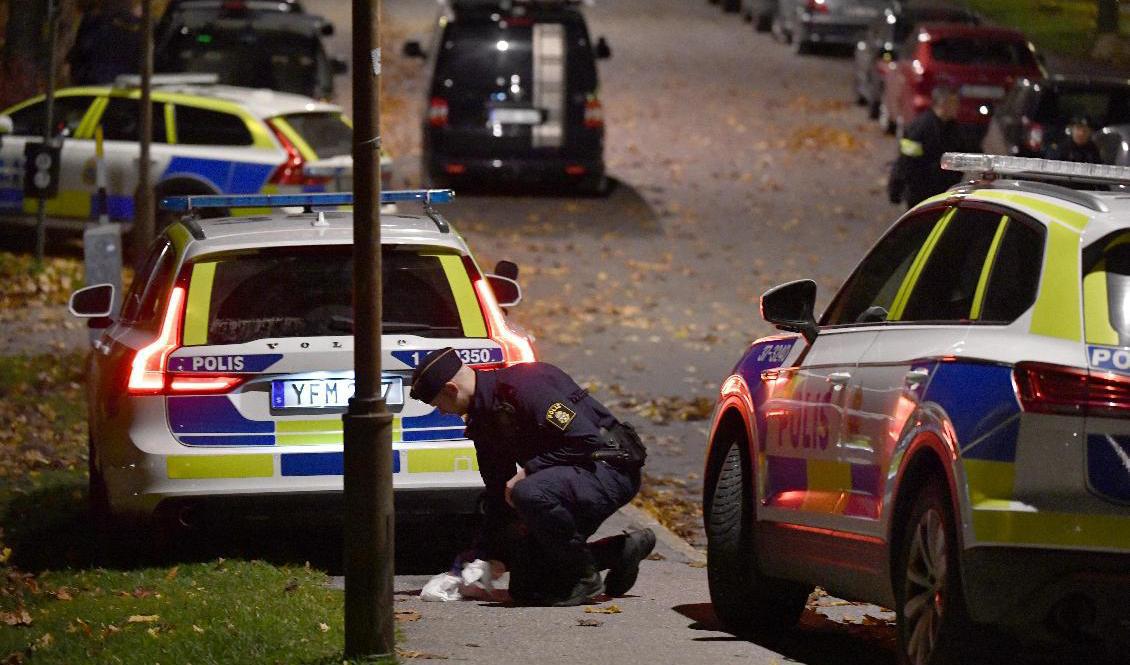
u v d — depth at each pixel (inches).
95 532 1072.8
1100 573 581.6
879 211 2962.6
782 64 4825.3
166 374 945.5
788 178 3253.0
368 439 713.6
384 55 4837.6
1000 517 591.5
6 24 2935.5
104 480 971.3
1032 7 5762.8
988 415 603.2
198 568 975.0
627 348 1977.1
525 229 2751.0
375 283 711.7
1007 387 601.9
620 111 4015.8
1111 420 584.1
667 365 1881.2
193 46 3063.5
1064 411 586.6
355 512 716.7
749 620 853.8
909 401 662.5
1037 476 589.9
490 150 2901.1
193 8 3198.8
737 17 5969.5
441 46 2908.5
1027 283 630.5
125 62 3041.3
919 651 650.2
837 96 4264.3
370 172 705.0
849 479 722.2
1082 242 616.7
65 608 877.2
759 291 2358.5
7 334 1982.0
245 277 986.1
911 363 674.2
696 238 2714.1
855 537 709.9
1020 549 587.5
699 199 3034.0
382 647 724.7
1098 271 611.2
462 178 2950.3
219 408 946.1
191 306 969.5
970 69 3376.0
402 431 951.6
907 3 5157.5
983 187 715.4
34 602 908.6
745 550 845.2
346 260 1000.9
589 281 2389.3
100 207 2073.1
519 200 2989.7
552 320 2132.1
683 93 4286.4
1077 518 585.0
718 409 890.7
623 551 921.5
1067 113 2507.4
